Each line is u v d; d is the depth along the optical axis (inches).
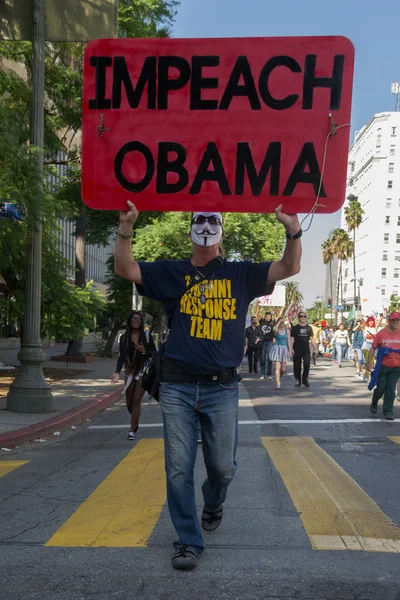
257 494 224.1
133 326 353.7
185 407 151.2
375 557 159.6
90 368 901.8
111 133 171.3
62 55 679.7
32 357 440.1
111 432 389.7
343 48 166.6
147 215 1034.7
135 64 171.0
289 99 167.6
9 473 268.4
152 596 136.3
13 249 450.9
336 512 200.5
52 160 743.1
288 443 332.8
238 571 150.1
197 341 150.0
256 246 1311.5
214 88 169.3
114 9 449.4
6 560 158.9
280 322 682.8
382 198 4557.1
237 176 168.7
